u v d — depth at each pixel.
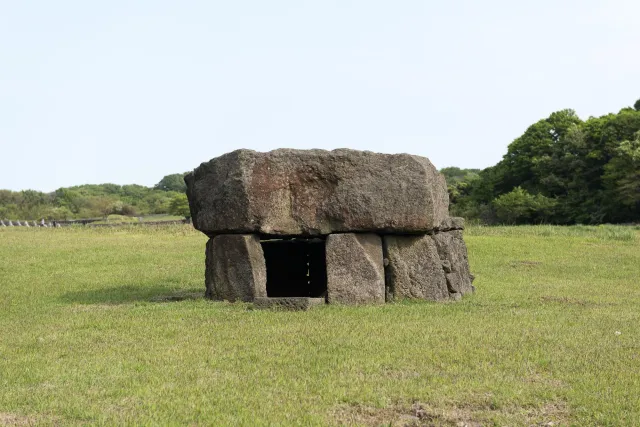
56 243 23.38
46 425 5.26
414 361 7.09
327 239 11.14
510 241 23.84
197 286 14.82
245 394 6.04
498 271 17.66
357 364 6.97
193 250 21.53
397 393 6.03
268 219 11.00
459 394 5.98
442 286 11.61
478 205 56.56
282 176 11.03
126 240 24.92
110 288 14.32
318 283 14.52
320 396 5.98
